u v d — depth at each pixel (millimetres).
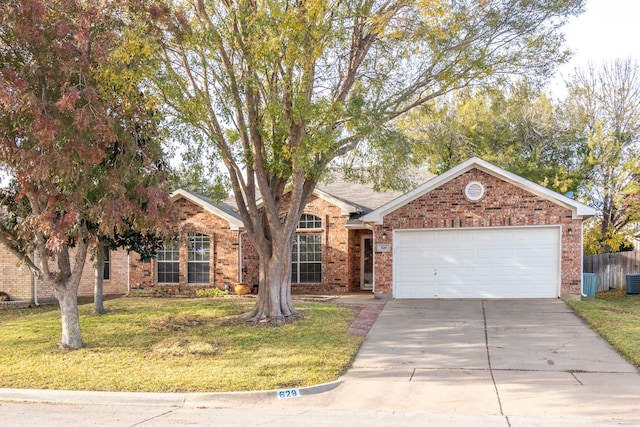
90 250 12156
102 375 9359
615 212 25375
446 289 17891
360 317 14469
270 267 13914
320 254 21156
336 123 12828
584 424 6797
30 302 21250
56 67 9867
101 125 9352
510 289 17438
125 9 10883
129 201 10070
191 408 7961
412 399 8109
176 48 12664
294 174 13133
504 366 9773
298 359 10172
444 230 17969
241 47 12016
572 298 16828
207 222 21203
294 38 11227
